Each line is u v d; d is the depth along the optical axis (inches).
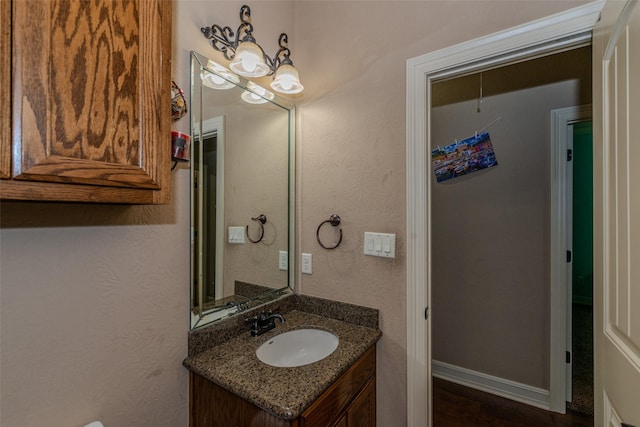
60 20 22.9
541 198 78.5
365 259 56.3
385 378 55.0
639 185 26.2
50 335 31.8
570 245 76.0
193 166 46.0
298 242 64.8
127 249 38.2
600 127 35.2
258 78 58.7
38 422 31.1
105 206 36.0
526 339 80.8
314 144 62.4
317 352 55.4
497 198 84.0
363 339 51.6
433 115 92.5
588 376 88.4
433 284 94.0
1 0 20.1
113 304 36.9
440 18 49.2
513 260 82.3
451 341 91.5
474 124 86.7
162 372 41.9
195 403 44.8
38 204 30.9
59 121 22.7
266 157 59.8
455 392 86.2
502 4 44.3
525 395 81.0
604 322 34.3
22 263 30.0
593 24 38.0
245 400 38.0
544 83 77.7
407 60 52.0
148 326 40.3
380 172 54.6
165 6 31.0
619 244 30.3
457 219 89.8
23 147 21.0
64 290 32.8
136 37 28.0
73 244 33.4
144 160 28.4
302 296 64.0
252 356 45.7
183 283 44.8
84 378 34.4
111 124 26.0
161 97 30.1
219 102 50.4
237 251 53.9
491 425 73.5
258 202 58.5
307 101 63.4
